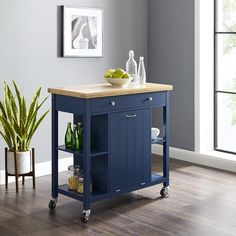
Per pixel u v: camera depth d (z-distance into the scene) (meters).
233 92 6.85
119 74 5.59
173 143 7.23
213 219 5.31
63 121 6.63
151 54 7.34
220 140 7.11
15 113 5.94
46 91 6.47
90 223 5.25
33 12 6.29
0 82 6.14
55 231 5.09
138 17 7.21
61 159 6.64
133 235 5.02
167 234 5.03
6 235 5.01
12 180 6.28
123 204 5.65
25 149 6.05
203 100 6.95
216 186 6.13
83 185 5.33
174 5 7.05
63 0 6.50
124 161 5.55
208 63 6.95
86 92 5.24
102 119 5.41
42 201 5.73
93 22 6.73
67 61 6.60
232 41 6.93
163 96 5.77
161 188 6.08
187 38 6.97
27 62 6.30
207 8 6.88
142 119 5.64
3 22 6.10
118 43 7.04
